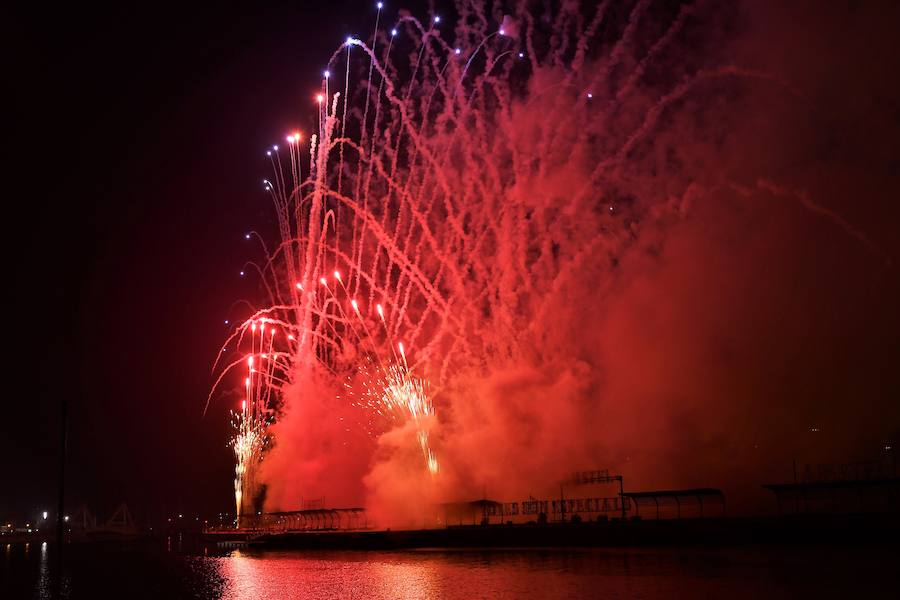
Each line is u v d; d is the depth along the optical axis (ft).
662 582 136.36
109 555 361.92
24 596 190.90
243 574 216.13
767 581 129.70
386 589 155.74
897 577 127.95
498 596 134.10
